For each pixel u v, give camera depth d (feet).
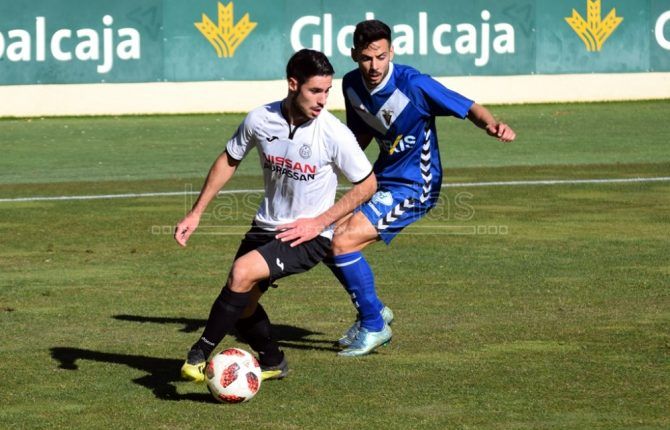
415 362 65.10
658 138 204.03
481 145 200.13
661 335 70.69
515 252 102.37
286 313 79.36
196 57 253.03
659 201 133.80
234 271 57.72
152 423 53.42
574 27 267.80
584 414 54.19
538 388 58.90
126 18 248.73
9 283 90.12
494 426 52.39
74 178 160.35
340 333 73.41
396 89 70.74
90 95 248.32
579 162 174.09
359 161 59.72
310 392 58.90
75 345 69.87
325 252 61.05
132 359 66.49
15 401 57.31
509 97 266.16
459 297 83.51
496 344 69.15
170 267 97.25
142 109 251.60
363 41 69.05
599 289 85.66
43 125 232.94
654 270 93.09
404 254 102.12
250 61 255.29
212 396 57.82
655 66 272.51
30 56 244.42
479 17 262.47
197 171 167.53
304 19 255.91
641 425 52.39
